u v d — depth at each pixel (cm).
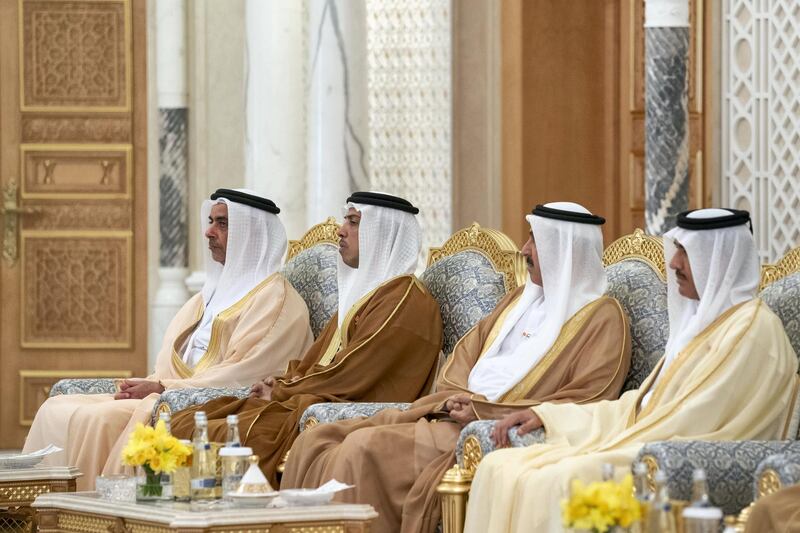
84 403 1387
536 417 1030
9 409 2139
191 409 1252
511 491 958
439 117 2044
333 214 1784
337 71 1783
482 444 1023
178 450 960
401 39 2047
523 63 2080
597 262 1159
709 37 1880
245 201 1449
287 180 1883
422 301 1288
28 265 2144
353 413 1169
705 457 889
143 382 1376
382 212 1326
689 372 1017
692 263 1037
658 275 1166
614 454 952
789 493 819
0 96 2138
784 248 1761
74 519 992
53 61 2142
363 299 1312
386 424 1126
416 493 1064
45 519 1010
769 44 1775
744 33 1802
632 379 1148
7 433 2138
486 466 986
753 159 1792
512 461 976
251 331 1401
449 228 2047
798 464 841
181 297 2100
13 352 2142
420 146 2050
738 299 1033
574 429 1028
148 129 2131
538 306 1191
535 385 1132
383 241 1327
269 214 1462
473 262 1298
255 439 1195
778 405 989
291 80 1886
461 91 2083
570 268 1148
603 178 2100
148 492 966
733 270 1033
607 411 1050
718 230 1035
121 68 2142
